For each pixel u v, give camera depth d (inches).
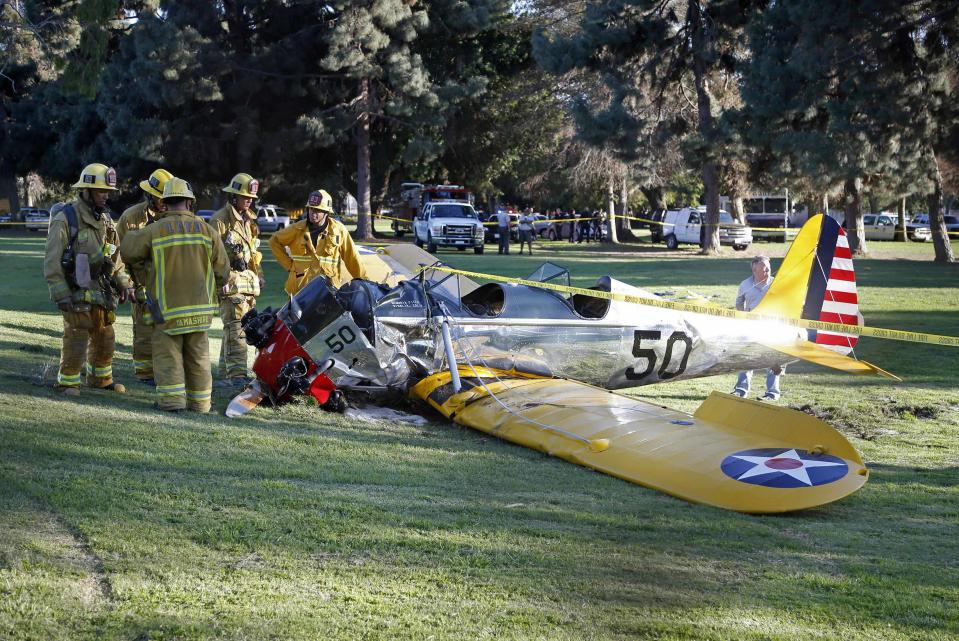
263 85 1617.9
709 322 324.8
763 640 116.2
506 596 125.6
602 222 1739.7
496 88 1822.1
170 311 234.8
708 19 1230.3
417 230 1430.9
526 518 165.0
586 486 193.6
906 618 126.0
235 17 1640.0
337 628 112.4
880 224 1937.7
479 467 206.1
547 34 1312.7
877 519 180.1
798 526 171.6
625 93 1214.3
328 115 1644.9
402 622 115.2
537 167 1932.8
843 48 892.6
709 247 1363.2
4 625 105.7
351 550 140.2
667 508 178.1
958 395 339.3
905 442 258.5
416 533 150.6
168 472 176.2
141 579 122.4
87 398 245.3
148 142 1555.1
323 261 328.5
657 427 222.8
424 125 1670.8
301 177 1987.0
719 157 1220.5
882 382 370.3
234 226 301.1
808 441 201.8
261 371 264.4
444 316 287.1
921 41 992.9
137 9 1642.5
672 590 131.6
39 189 2864.2
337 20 1529.3
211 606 116.0
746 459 195.9
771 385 335.9
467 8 1635.1
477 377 280.1
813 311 338.6
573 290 297.1
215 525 146.4
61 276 240.8
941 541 165.3
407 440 232.5
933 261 1141.7
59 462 174.7
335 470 191.5
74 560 126.6
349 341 269.7
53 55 636.7
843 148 959.0
